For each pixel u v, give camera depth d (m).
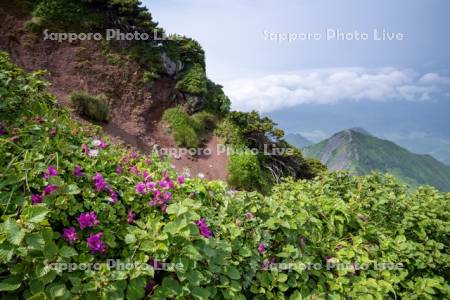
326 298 3.42
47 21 17.89
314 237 3.76
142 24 20.53
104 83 18.17
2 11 16.78
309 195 4.73
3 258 2.12
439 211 5.06
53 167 2.86
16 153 3.04
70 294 2.28
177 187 3.38
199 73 21.69
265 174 19.61
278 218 3.54
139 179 3.34
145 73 19.81
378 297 3.49
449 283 4.48
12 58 15.69
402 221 4.64
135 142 16.92
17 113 3.66
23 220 2.25
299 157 22.22
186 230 2.70
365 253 3.81
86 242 2.62
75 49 18.14
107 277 2.40
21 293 2.31
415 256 4.32
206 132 20.45
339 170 5.46
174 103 20.59
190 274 2.68
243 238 3.35
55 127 3.56
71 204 2.71
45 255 2.30
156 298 2.55
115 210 2.89
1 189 2.63
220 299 2.89
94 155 3.30
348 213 4.18
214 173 17.94
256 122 20.72
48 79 16.09
